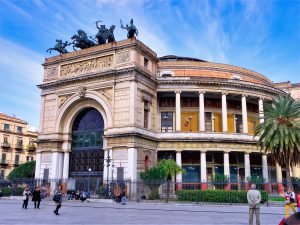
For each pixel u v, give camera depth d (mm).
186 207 34344
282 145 41344
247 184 47219
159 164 47094
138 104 50125
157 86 57125
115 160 48469
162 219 22844
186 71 64375
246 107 63469
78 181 49906
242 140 56594
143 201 41938
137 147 48250
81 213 27531
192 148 55062
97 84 52562
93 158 53344
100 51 53312
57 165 54969
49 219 22562
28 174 64938
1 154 92938
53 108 57406
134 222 20891
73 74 55906
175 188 52281
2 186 63125
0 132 93562
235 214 27000
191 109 60094
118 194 41469
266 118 45594
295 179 61125
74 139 56500
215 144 55594
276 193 56219
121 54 51406
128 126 48125
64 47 59531
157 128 57844
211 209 31875
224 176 50781
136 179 46844
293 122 41875
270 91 61906
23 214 26016
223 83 57812
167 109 59375
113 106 50219
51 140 55812
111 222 20859
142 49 52375
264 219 23281
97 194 46688
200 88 57344
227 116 61719
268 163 64750
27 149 100812
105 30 56438
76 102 55469
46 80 59281
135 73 49531
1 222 20375
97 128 54188
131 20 52938
